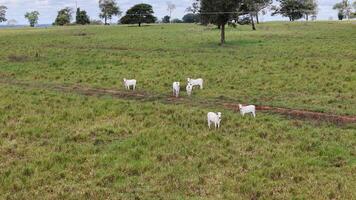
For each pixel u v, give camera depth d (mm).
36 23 194000
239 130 22891
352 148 19703
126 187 16141
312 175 16859
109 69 45188
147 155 19391
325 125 23781
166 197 15211
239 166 18000
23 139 22047
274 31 85438
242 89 33781
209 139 21422
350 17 168750
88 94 34094
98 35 84000
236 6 64000
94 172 17516
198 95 32125
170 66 45094
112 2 171625
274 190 15719
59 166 18281
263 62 45406
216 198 15031
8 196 15430
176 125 23875
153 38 74938
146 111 27078
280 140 21203
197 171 17562
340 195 15086
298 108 27578
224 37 70688
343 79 35656
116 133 22844
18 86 38062
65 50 60969
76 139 21906
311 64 42781
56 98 31688
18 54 58000
